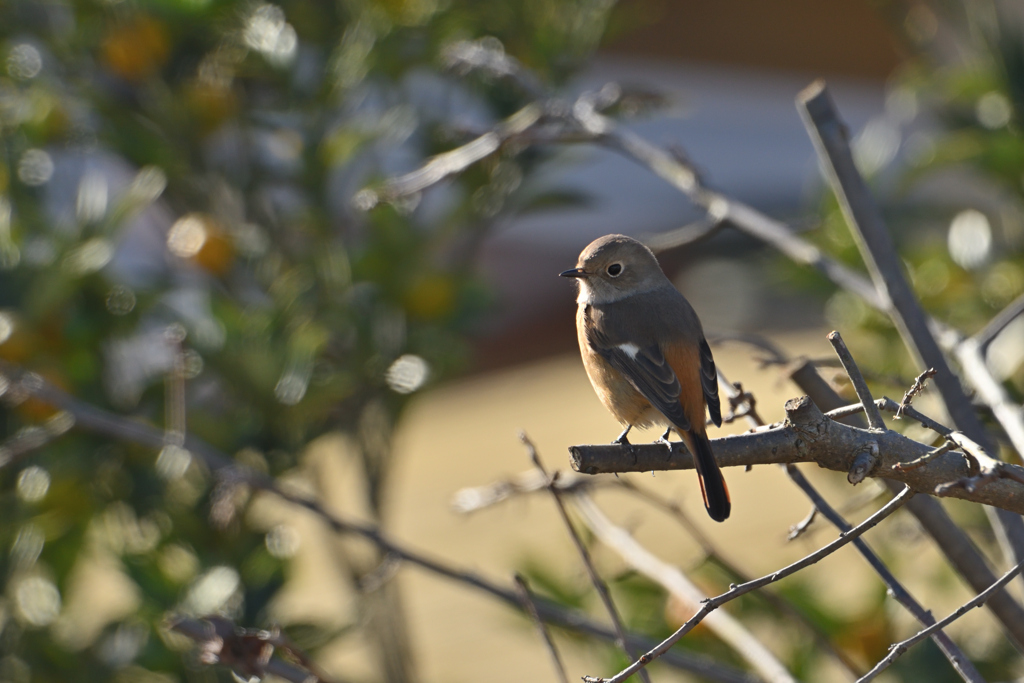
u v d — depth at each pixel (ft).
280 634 21.70
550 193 34.32
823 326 74.13
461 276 33.94
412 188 26.55
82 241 30.63
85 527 31.19
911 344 23.31
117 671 29.94
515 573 21.09
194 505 31.42
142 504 31.35
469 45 32.76
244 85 35.50
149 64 32.83
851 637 30.09
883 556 31.78
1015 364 32.48
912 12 40.75
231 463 26.48
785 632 30.71
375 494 34.55
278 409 31.01
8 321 30.01
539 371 85.10
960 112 36.29
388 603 35.24
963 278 33.88
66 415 28.81
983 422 26.40
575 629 25.93
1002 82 34.60
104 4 32.71
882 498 27.53
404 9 33.45
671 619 28.32
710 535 48.60
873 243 23.79
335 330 32.24
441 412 78.33
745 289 81.05
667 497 53.83
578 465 18.65
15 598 31.01
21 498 30.60
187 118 33.17
